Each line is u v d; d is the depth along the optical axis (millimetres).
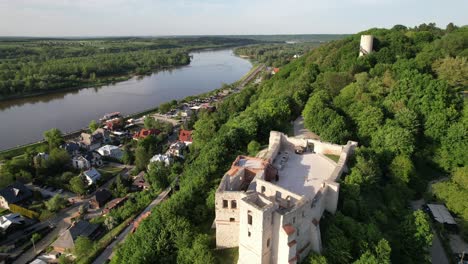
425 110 102062
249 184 70125
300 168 77000
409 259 63312
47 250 93938
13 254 93500
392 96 110375
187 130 185875
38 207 117250
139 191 124125
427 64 129750
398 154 90375
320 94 119250
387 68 129875
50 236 102438
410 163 86375
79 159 146500
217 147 97062
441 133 97375
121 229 95438
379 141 94188
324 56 185625
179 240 62031
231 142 101688
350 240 58156
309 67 165500
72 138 182375
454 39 138500
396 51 151125
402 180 83312
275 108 114750
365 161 77875
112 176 141875
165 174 122812
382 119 101125
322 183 67438
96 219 107500
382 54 147250
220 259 57844
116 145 176875
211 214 70812
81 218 110562
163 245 62375
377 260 53438
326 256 55750
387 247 56750
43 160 138250
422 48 154125
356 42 172000
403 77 115500
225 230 59156
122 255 69000
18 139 180125
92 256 85375
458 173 85188
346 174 73375
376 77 121250
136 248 65062
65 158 145375
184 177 109812
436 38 163125
